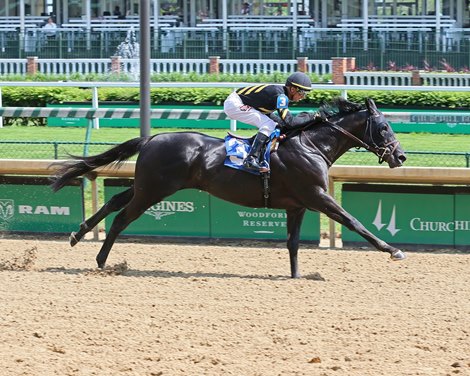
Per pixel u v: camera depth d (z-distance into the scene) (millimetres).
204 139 10266
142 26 12328
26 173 12617
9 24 36719
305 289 9586
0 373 6879
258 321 8297
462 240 11758
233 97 10156
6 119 23062
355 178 11898
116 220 10438
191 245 12102
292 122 10000
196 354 7324
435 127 21234
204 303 8938
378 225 11867
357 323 8250
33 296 9203
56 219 12516
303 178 9984
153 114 14164
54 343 7637
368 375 6855
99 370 6969
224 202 12148
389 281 10031
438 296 9352
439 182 11781
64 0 36906
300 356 7301
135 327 8086
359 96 22859
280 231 12070
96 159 10438
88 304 8891
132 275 10250
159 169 10133
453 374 6879
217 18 36750
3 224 12680
